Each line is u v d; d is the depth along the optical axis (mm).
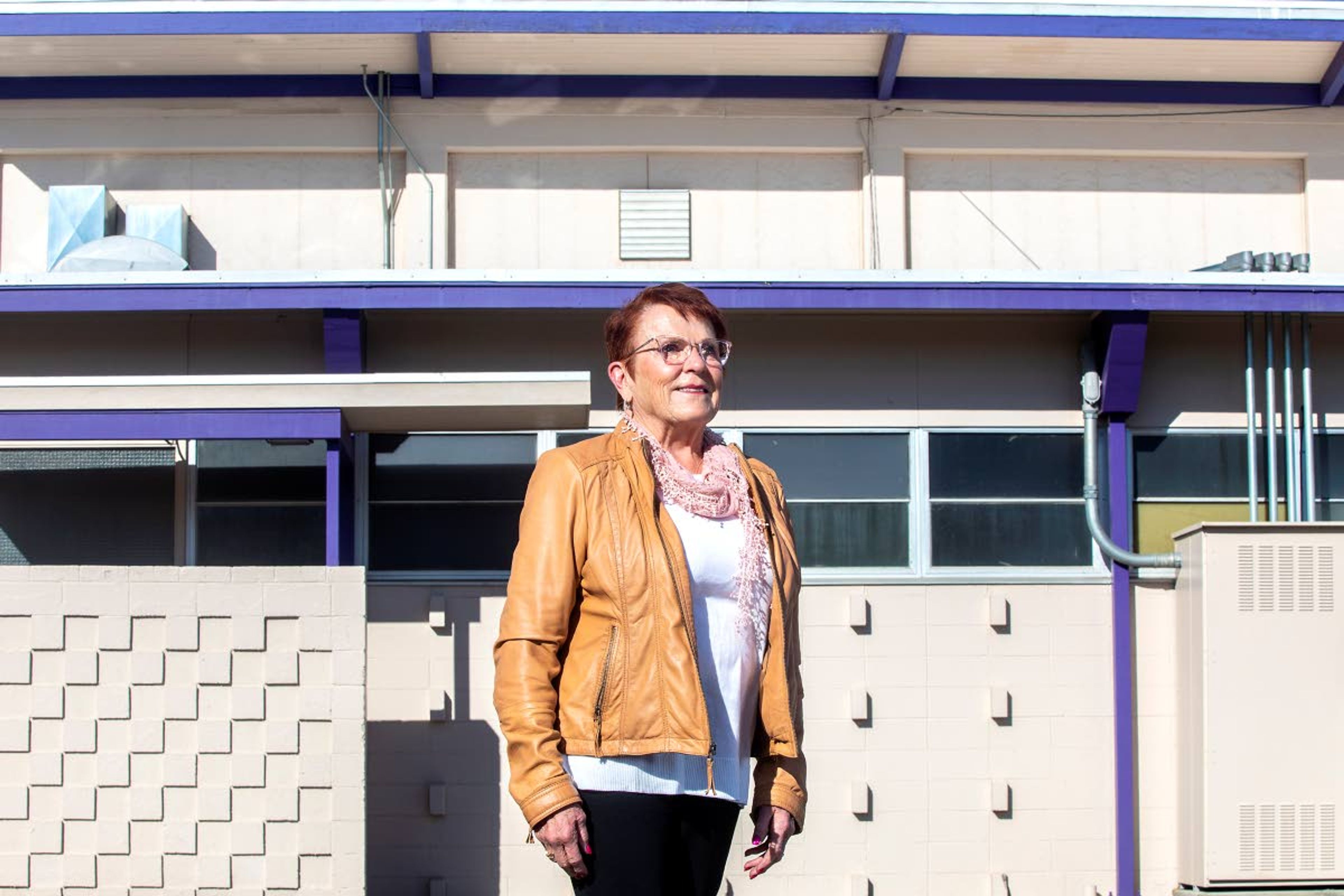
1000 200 11164
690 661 3166
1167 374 10305
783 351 10133
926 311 9898
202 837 7902
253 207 10984
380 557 9859
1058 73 11133
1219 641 9383
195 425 8617
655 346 3447
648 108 11039
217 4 10430
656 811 3172
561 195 11023
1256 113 11188
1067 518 10156
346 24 10438
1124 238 11156
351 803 7914
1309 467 10156
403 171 10977
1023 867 9789
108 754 7918
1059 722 9898
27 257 10875
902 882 9727
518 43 10711
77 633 7961
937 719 9844
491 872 9500
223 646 7973
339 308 9383
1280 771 9336
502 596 9758
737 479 3461
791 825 3439
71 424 8625
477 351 9977
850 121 11102
